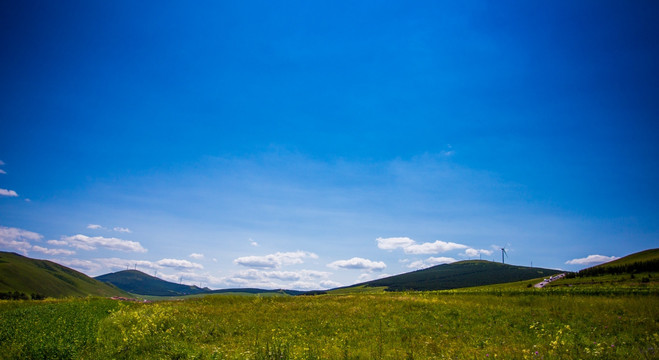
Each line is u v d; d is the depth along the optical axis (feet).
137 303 143.23
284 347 60.08
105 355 53.52
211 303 132.87
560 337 68.23
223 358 55.47
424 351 61.46
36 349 52.65
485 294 149.89
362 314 102.99
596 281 283.18
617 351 54.70
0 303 139.23
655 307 95.91
